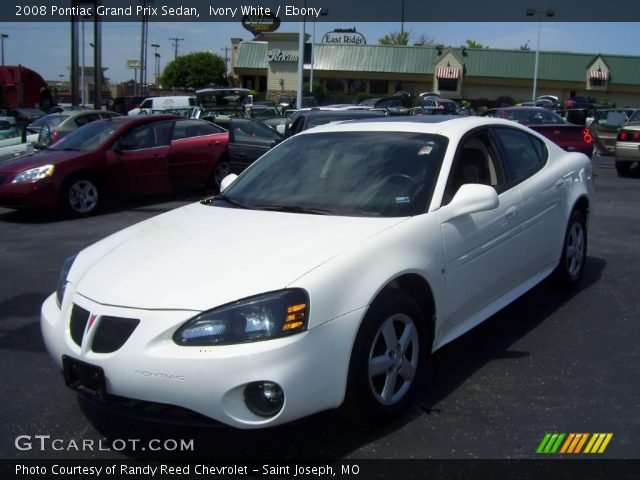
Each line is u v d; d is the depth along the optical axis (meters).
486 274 4.36
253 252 3.45
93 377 3.20
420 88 52.97
